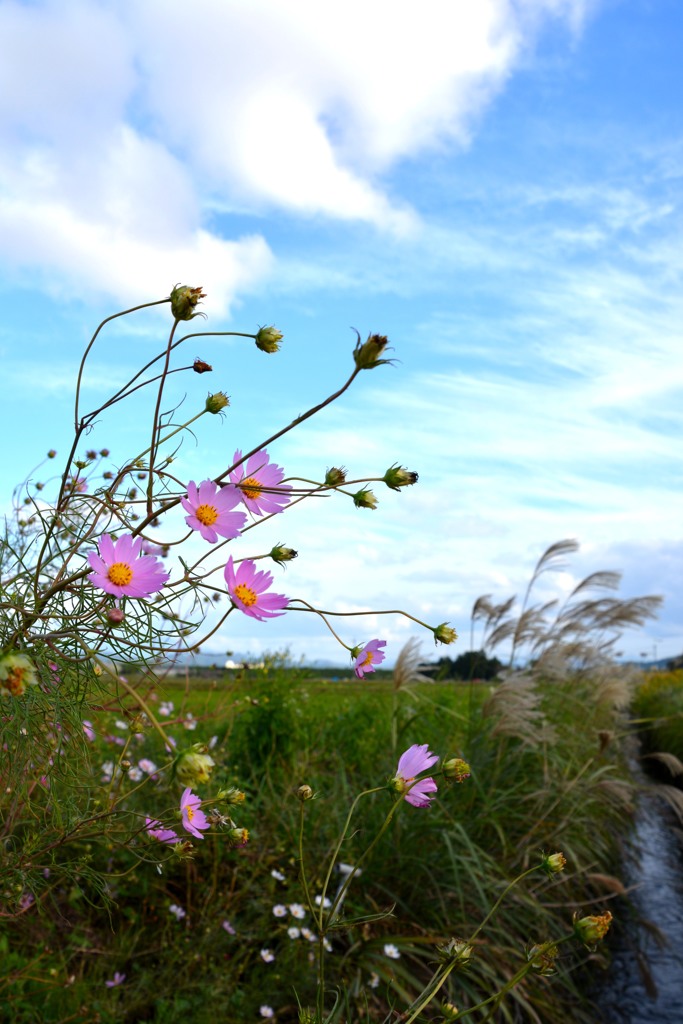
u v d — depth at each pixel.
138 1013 2.64
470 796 4.59
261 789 4.17
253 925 3.29
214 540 1.47
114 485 1.66
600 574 7.27
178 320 1.49
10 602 1.58
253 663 5.08
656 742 11.27
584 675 7.25
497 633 6.50
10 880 1.81
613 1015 3.61
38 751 1.71
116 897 3.17
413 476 1.60
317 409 1.39
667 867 6.04
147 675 1.72
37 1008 2.31
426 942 3.29
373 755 5.23
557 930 4.13
